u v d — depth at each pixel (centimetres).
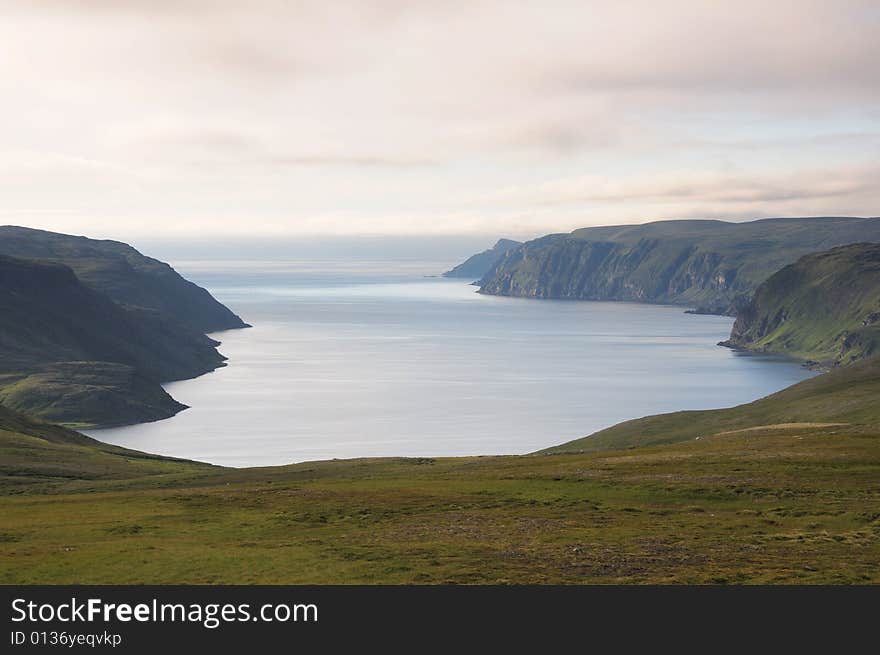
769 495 7469
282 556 5600
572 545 5841
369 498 7731
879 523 6456
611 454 11225
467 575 5153
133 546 5928
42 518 7075
